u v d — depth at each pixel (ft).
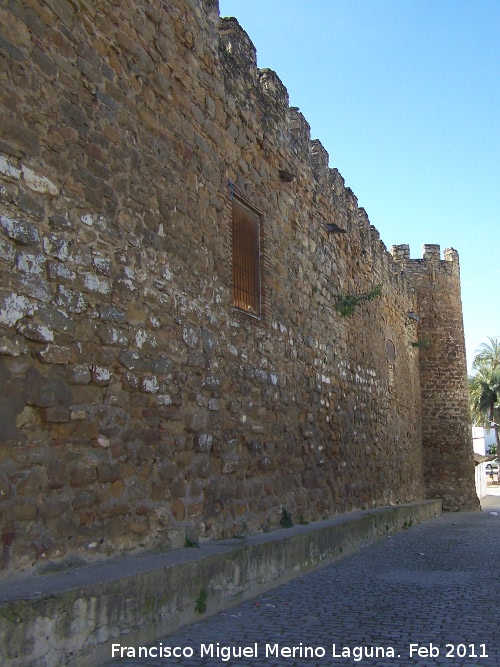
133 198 25.31
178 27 30.07
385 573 33.96
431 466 87.20
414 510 64.95
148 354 25.53
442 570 35.04
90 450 21.88
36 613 16.05
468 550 43.73
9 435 18.54
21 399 19.04
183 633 21.38
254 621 23.32
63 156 21.48
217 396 30.99
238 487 32.55
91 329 22.25
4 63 19.26
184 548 26.45
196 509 28.30
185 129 29.96
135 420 24.45
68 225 21.43
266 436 36.40
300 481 40.88
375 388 61.46
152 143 27.02
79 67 22.72
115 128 24.52
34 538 19.16
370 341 61.00
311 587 29.91
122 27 25.54
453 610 25.29
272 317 38.81
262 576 28.60
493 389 201.67
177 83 29.58
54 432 20.33
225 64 35.24
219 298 32.01
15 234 19.11
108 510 22.53
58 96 21.49
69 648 16.98
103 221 23.30
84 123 22.71
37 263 19.92
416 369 85.71
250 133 37.65
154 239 26.58
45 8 21.18
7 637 15.21
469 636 21.56
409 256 91.35
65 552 20.36
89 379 21.94
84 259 22.13
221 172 33.37
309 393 43.88
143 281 25.54
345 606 25.93
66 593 17.01
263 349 36.99
